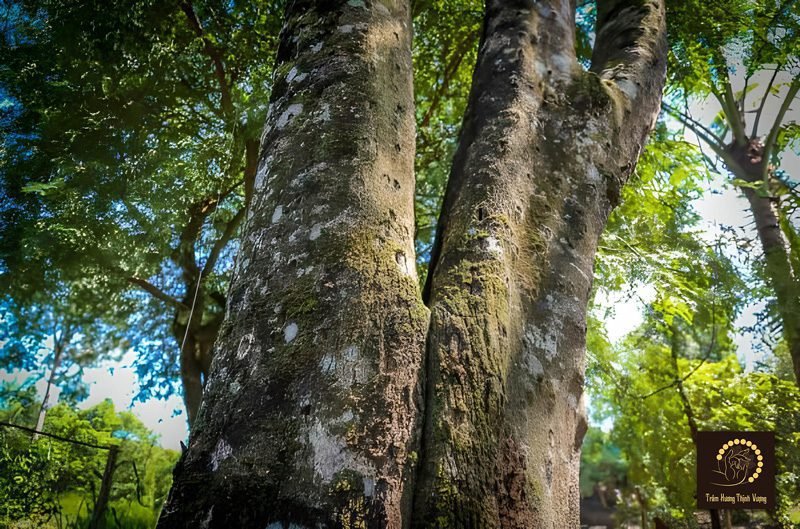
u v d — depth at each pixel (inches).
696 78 317.4
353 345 68.9
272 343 70.4
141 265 301.9
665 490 386.0
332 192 79.6
